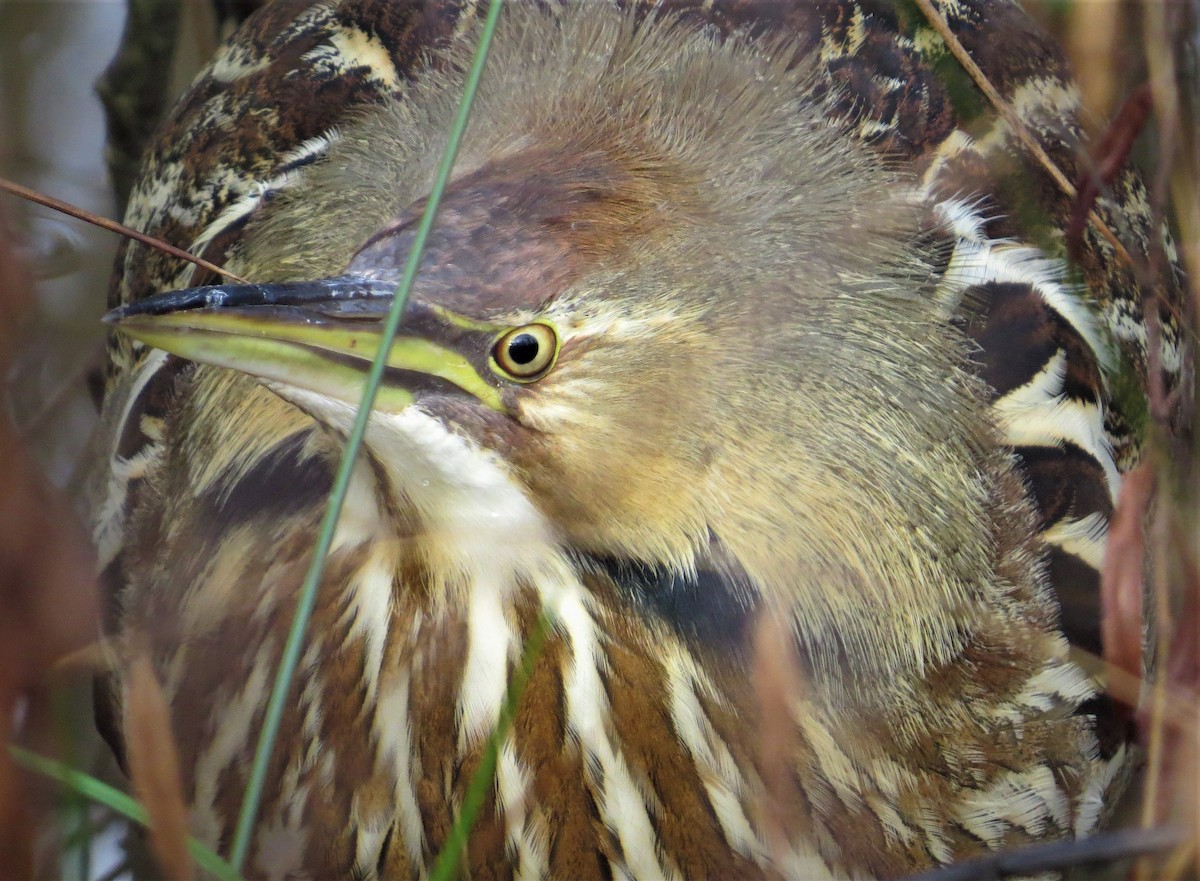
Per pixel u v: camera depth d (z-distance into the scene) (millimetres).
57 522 2881
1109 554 2902
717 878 2824
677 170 2801
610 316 2781
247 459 2832
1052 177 2955
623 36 2826
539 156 2797
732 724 2811
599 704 2811
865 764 2826
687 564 2801
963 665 2842
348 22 2959
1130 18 3006
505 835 2824
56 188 3094
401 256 2777
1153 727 2871
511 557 2805
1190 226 2959
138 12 3072
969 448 2844
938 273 2881
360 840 2840
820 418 2807
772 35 2914
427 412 2777
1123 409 2947
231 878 2744
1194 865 2865
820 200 2816
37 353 3012
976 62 2967
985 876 2807
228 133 2957
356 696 2826
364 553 2820
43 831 2840
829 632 2812
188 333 2758
